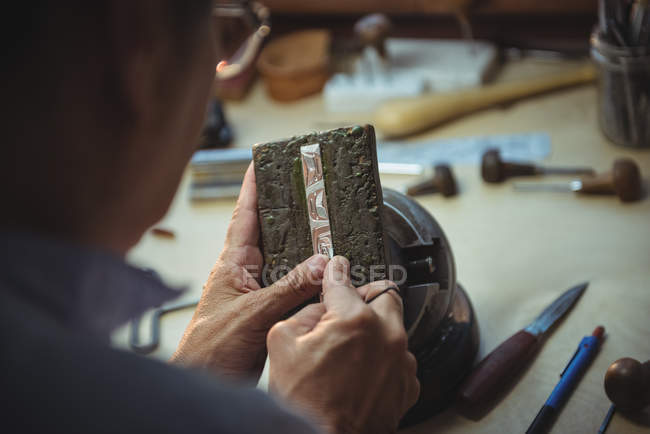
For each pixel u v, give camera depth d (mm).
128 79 299
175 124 341
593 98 1269
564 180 1074
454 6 1264
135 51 296
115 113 303
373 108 1329
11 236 265
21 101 270
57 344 255
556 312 818
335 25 1535
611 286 857
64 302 281
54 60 272
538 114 1252
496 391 735
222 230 1093
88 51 281
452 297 743
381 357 501
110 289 310
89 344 265
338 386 483
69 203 300
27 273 265
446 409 736
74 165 294
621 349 763
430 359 730
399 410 527
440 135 1249
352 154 653
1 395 240
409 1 1403
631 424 676
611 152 1119
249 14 1230
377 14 1452
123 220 338
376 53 1361
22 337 249
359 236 652
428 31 1477
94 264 294
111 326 329
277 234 684
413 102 1254
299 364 492
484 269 926
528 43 1397
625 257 902
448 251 756
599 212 996
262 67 1382
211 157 1155
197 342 627
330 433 470
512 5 1324
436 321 722
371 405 496
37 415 241
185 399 262
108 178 313
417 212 769
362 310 500
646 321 794
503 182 1095
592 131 1181
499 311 852
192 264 1022
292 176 679
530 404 721
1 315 249
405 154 1205
